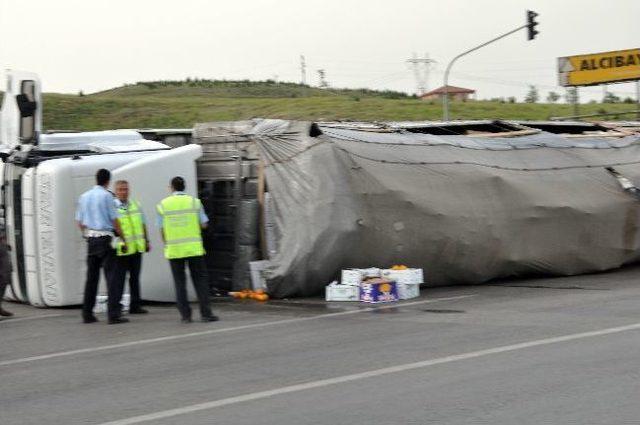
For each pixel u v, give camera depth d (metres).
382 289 22.38
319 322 19.12
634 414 10.49
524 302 21.27
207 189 27.03
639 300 20.88
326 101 130.50
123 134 26.06
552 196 26.73
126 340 17.84
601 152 29.30
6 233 25.22
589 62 66.69
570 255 27.03
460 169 25.78
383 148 25.22
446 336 16.45
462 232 25.12
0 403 12.70
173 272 19.97
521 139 28.73
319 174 23.80
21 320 21.81
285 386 12.81
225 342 16.98
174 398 12.40
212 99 158.62
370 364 14.11
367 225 23.84
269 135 25.22
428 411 11.02
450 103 127.56
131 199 23.47
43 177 23.17
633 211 28.16
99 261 20.45
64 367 15.24
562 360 13.72
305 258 23.36
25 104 25.02
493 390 11.95
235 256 25.58
